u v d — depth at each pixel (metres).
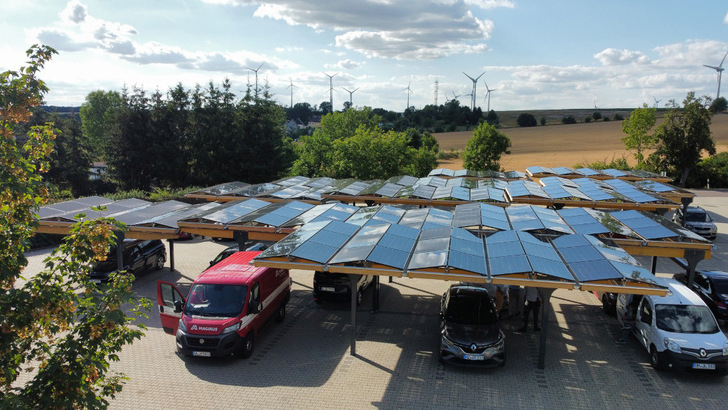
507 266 11.46
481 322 12.45
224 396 10.64
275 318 14.95
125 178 43.84
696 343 11.29
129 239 19.39
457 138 125.06
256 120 45.72
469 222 15.94
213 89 45.00
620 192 23.89
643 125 53.47
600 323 15.04
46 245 24.39
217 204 20.59
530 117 160.00
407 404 10.33
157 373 11.70
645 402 10.43
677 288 13.27
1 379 5.41
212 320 12.11
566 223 16.66
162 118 43.91
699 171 48.84
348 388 11.02
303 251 12.36
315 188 26.58
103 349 6.09
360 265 11.78
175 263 22.11
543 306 11.79
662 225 15.81
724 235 26.19
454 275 11.20
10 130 5.91
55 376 5.48
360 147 45.31
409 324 15.02
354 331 12.71
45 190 6.48
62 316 5.84
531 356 12.75
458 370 11.93
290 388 11.01
